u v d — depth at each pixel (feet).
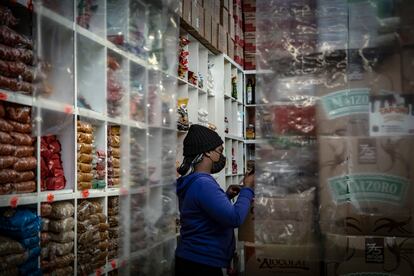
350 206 5.23
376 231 5.16
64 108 8.10
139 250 8.46
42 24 7.50
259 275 5.55
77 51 9.04
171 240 8.63
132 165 8.82
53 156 8.63
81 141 9.16
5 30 7.05
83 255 9.00
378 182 5.16
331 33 5.35
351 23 5.30
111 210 10.32
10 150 7.11
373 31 5.24
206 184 6.70
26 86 7.42
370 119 5.18
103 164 9.98
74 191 8.81
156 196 8.67
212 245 6.75
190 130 7.26
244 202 6.50
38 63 7.45
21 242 7.18
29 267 7.31
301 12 5.44
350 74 5.27
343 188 5.24
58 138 8.89
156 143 8.92
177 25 9.18
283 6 5.48
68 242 8.48
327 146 5.30
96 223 9.53
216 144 7.11
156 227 8.52
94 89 9.61
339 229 5.26
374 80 5.21
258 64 5.49
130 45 9.52
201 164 7.11
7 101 7.17
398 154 5.11
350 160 5.23
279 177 5.43
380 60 5.20
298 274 5.44
